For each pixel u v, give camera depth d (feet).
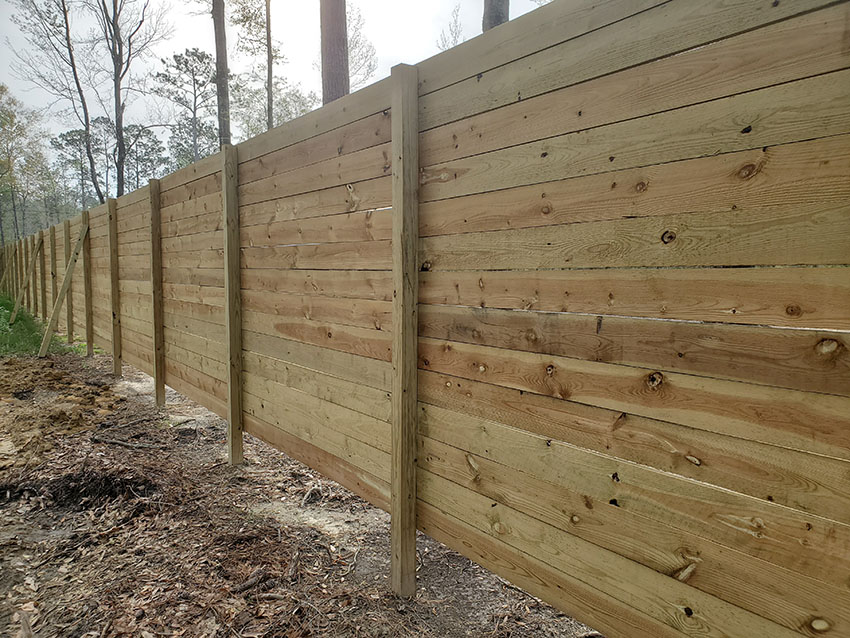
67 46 61.26
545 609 7.33
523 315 5.80
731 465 4.19
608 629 5.16
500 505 6.25
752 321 4.03
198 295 14.74
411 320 7.22
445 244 6.79
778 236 3.87
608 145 4.90
